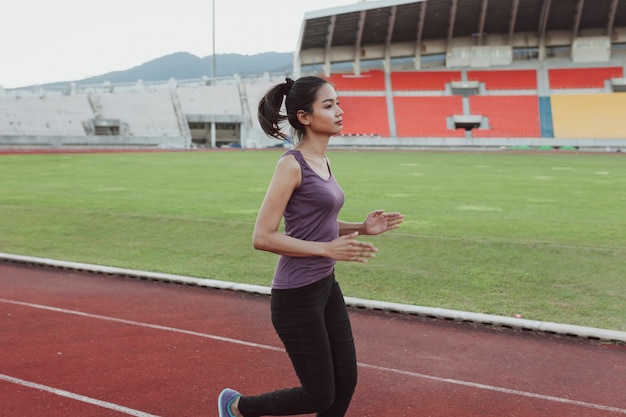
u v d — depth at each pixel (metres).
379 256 9.40
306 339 2.99
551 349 5.42
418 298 7.15
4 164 31.03
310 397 3.05
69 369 4.90
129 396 4.36
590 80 58.09
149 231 11.86
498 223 12.31
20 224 12.84
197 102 59.69
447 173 26.03
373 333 5.93
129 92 58.56
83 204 15.41
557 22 60.00
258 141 58.12
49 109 52.75
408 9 57.22
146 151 48.81
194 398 4.33
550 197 17.16
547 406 4.21
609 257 8.98
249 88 62.28
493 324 6.10
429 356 5.25
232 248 10.27
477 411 4.12
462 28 61.38
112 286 7.93
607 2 55.81
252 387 4.53
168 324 6.20
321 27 60.12
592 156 40.91
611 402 4.28
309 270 2.95
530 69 60.56
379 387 4.55
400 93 59.84
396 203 15.73
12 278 8.41
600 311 6.50
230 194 17.70
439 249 9.77
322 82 2.96
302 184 2.91
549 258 9.01
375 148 53.09
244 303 7.05
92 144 50.16
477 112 56.47
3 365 4.99
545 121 54.03
